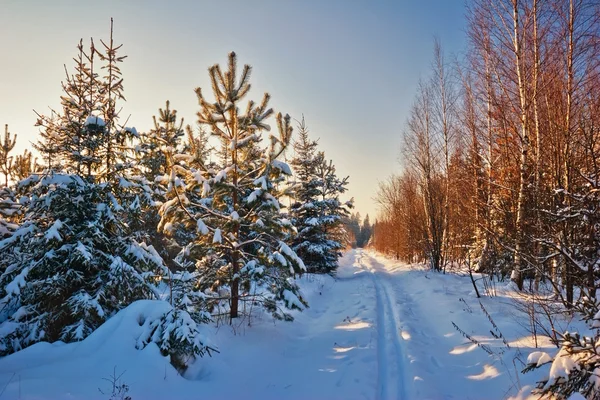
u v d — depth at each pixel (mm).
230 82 7535
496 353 6320
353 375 5961
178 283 7945
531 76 10602
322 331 8914
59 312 6594
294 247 18797
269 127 8023
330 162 20484
